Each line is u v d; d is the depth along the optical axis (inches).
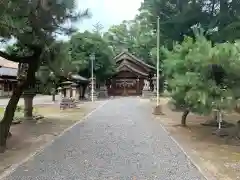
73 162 319.6
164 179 260.7
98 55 1855.3
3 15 260.2
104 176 267.6
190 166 306.2
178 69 493.4
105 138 478.9
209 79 409.4
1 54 404.5
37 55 407.5
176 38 839.7
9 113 394.9
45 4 326.6
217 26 719.1
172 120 743.7
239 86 398.0
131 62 2240.4
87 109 1083.9
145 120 748.6
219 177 269.0
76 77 1466.5
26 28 309.1
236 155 362.0
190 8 745.6
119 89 2226.9
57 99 1760.6
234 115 805.2
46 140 461.1
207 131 556.7
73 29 385.4
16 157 344.8
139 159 334.6
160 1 827.4
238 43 388.5
